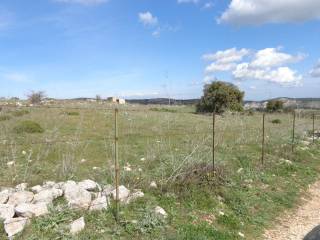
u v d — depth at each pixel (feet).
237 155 20.65
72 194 11.73
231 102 59.72
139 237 10.28
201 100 61.16
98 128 28.22
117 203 10.97
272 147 23.80
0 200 11.09
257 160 20.31
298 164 21.33
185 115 43.01
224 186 15.11
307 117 46.98
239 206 13.73
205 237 10.76
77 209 11.08
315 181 19.07
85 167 16.15
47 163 16.48
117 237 10.07
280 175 18.67
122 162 17.08
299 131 32.48
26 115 30.14
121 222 10.70
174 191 13.41
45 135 23.15
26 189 12.42
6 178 13.73
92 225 10.41
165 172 14.76
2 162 15.83
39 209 10.48
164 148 19.15
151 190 13.28
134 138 23.88
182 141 22.84
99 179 14.02
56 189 11.80
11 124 24.81
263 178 17.31
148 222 10.85
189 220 11.82
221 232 11.42
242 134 25.68
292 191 16.66
